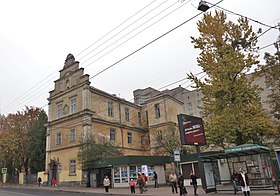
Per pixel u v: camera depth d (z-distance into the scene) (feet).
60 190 97.09
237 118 78.28
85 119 124.06
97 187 106.11
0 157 172.55
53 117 144.77
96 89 135.54
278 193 55.42
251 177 67.72
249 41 80.38
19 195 78.38
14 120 172.76
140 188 74.79
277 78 92.79
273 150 80.23
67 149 130.52
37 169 160.04
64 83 144.36
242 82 80.28
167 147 127.03
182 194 62.49
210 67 83.30
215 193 65.00
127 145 148.25
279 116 92.84
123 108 154.10
